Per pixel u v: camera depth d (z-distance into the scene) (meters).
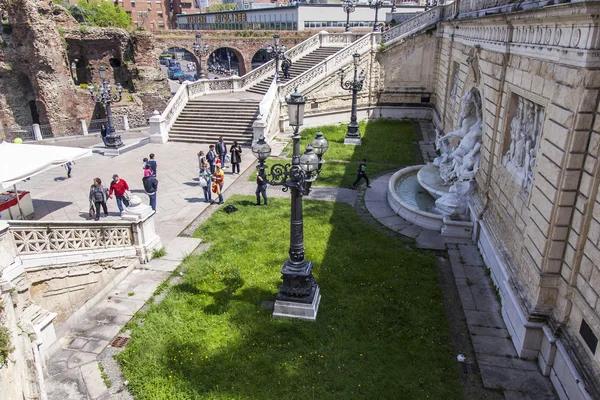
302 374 8.20
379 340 9.12
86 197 17.56
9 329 6.65
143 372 8.23
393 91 30.73
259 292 10.85
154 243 12.73
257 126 24.05
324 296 10.64
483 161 13.37
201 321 9.73
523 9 9.34
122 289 11.13
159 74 39.94
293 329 9.48
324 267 11.94
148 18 89.00
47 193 18.03
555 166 7.67
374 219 15.30
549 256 7.93
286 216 15.45
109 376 8.30
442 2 29.86
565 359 7.43
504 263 10.37
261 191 16.38
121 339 9.30
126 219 11.97
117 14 61.75
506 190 10.98
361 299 10.49
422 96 30.62
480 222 12.86
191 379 8.08
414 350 8.84
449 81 22.48
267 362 8.46
